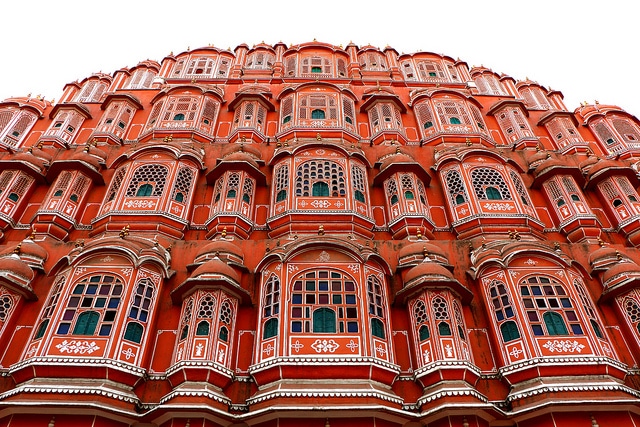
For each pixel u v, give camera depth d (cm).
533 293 1549
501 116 2772
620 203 2078
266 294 1567
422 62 3303
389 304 1603
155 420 1282
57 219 1870
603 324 1581
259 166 2189
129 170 2038
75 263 1548
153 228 1839
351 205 1938
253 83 2934
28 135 2545
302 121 2469
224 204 1944
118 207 1897
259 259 1733
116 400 1284
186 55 3250
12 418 1225
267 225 1922
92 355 1343
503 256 1634
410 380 1427
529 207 2055
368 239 1842
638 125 2769
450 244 1800
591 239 1927
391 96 2675
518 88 3312
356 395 1272
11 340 1484
